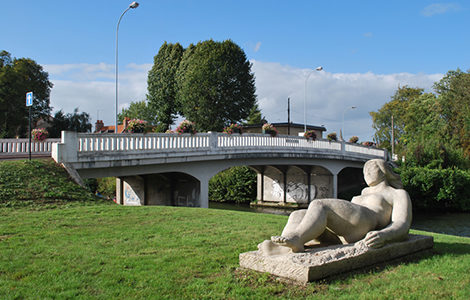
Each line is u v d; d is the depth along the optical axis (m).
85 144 16.78
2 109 44.84
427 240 7.04
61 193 13.62
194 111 46.41
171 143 20.50
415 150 41.28
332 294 4.61
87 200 13.88
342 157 36.56
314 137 33.62
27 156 18.88
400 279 5.21
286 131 47.41
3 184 13.14
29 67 49.72
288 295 4.62
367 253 5.65
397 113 75.88
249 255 5.81
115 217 10.89
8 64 47.38
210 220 10.98
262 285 5.02
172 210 12.82
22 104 46.59
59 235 8.38
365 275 5.34
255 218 11.83
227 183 41.91
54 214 10.93
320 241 6.27
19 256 6.61
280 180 38.59
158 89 54.22
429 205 35.12
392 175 6.87
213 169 24.17
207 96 45.84
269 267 5.45
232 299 4.61
